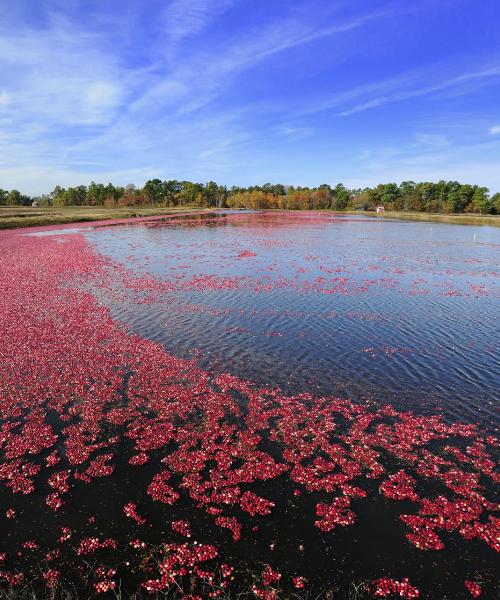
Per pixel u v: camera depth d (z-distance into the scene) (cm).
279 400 1392
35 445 1144
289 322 2202
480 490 986
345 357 1750
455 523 883
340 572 776
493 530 863
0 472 1044
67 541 846
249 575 770
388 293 2850
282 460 1095
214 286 3005
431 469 1057
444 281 3256
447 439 1188
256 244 5547
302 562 796
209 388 1470
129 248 5053
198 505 938
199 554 808
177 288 2938
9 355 1731
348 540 843
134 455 1117
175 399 1395
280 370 1622
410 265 3959
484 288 3028
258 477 1027
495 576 767
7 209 13950
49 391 1442
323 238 6378
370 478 1024
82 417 1290
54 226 8231
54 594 736
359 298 2708
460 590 741
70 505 940
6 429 1224
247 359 1720
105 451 1134
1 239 5800
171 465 1073
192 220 10569
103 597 734
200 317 2272
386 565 788
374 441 1170
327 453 1120
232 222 9925
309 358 1736
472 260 4269
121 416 1291
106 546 831
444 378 1561
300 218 11850
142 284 3047
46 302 2534
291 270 3659
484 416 1308
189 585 752
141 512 919
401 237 6575
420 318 2286
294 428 1230
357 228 8362
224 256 4450
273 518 901
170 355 1747
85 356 1727
